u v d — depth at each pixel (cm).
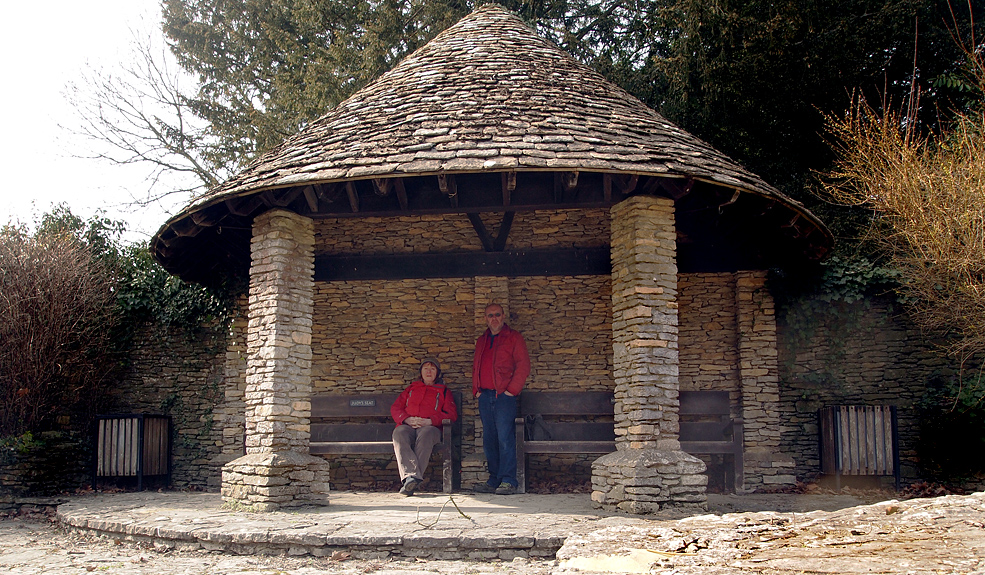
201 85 1758
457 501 698
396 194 700
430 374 781
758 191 669
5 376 951
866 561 345
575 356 946
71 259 1003
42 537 647
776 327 953
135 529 565
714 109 1233
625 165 628
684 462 614
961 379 880
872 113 984
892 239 957
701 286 957
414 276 947
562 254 932
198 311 1038
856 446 859
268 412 657
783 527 430
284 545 514
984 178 799
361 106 764
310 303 709
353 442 816
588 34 1560
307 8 1532
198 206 685
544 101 721
